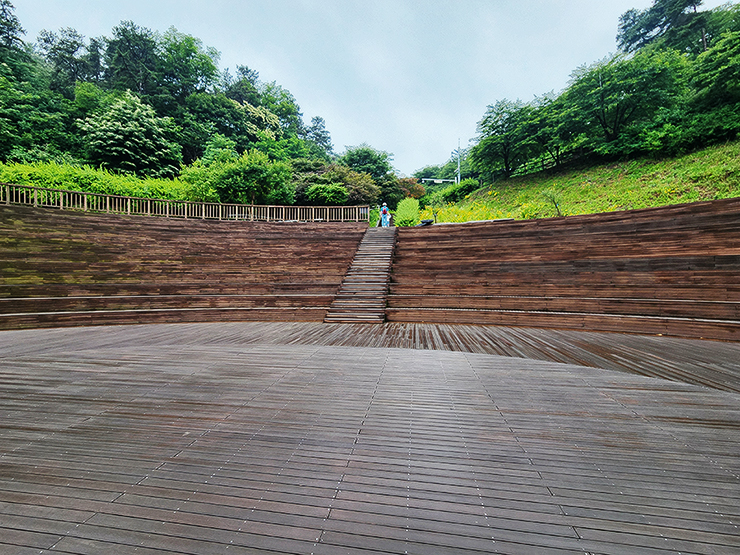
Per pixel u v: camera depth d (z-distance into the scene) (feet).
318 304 36.24
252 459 8.98
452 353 20.80
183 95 128.06
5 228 32.09
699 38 90.99
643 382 15.42
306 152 137.69
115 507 7.02
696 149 62.03
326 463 8.82
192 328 29.48
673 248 28.84
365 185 89.71
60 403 12.82
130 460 8.88
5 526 6.44
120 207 44.96
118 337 25.40
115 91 104.73
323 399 13.39
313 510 6.98
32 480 7.95
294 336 26.04
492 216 58.39
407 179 118.83
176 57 129.29
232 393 13.99
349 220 55.83
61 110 92.32
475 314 31.73
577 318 28.68
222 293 37.22
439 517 6.80
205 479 8.06
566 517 6.83
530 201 73.15
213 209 51.26
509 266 36.24
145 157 78.69
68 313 29.55
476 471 8.48
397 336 26.02
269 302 36.24
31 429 10.67
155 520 6.65
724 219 26.58
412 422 11.35
